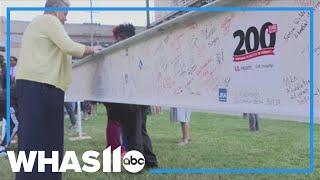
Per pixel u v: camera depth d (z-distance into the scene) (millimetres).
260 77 2383
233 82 2609
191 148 7375
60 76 3869
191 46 3070
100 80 5105
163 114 14188
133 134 5246
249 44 2449
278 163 6055
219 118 12820
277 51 2252
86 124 12008
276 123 11133
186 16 2889
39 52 3775
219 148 7359
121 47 4363
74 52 3799
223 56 2693
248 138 8562
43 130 3811
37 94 3766
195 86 3051
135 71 4086
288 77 2189
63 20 3930
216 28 2748
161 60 3551
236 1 2492
